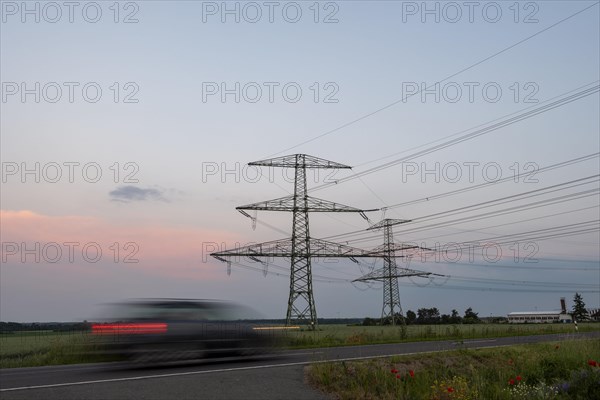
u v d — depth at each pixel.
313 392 10.72
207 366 14.59
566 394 10.77
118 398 9.51
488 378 13.38
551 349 18.30
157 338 14.01
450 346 22.89
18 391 10.09
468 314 106.38
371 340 28.17
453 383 11.17
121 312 14.26
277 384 11.41
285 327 17.44
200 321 14.95
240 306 16.48
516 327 47.56
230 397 9.82
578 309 114.19
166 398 9.59
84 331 15.06
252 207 45.94
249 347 15.87
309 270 46.75
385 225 61.25
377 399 10.42
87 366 14.55
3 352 20.33
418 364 15.00
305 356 17.69
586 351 16.78
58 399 9.36
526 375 13.95
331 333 33.50
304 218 47.34
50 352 17.05
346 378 11.82
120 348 13.96
